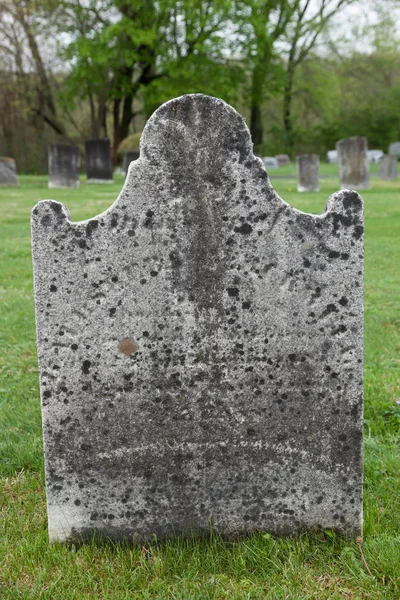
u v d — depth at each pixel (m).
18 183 25.30
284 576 2.74
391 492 3.39
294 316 2.87
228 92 33.59
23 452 3.87
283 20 40.31
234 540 3.02
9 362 5.59
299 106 51.06
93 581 2.73
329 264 2.84
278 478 2.98
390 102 50.16
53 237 2.79
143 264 2.82
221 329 2.88
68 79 36.78
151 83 33.78
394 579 2.68
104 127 41.50
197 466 2.96
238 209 2.81
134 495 2.96
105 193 21.09
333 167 39.41
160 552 2.89
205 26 33.16
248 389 2.92
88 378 2.88
